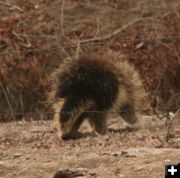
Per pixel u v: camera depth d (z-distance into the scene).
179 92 26.27
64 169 12.48
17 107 25.98
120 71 20.16
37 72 26.75
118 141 16.61
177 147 14.86
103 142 16.67
